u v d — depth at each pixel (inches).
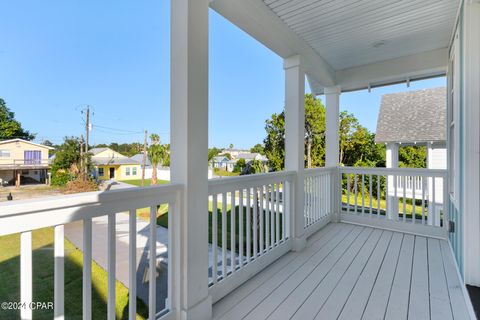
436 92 346.0
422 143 276.7
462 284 80.1
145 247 150.4
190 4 60.6
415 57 138.7
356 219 159.5
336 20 104.0
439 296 76.7
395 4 93.6
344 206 229.0
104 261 129.6
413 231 139.5
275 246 104.3
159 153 245.3
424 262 101.6
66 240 123.0
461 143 87.7
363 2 92.4
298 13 98.6
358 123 519.5
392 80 158.6
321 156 447.5
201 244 64.7
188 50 60.2
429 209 221.8
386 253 111.4
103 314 80.5
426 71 139.0
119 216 217.3
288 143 120.2
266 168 432.5
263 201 98.7
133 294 51.7
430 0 91.5
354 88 173.9
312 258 105.9
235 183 82.8
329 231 144.5
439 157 272.4
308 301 74.1
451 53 119.3
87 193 44.4
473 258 76.1
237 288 81.5
